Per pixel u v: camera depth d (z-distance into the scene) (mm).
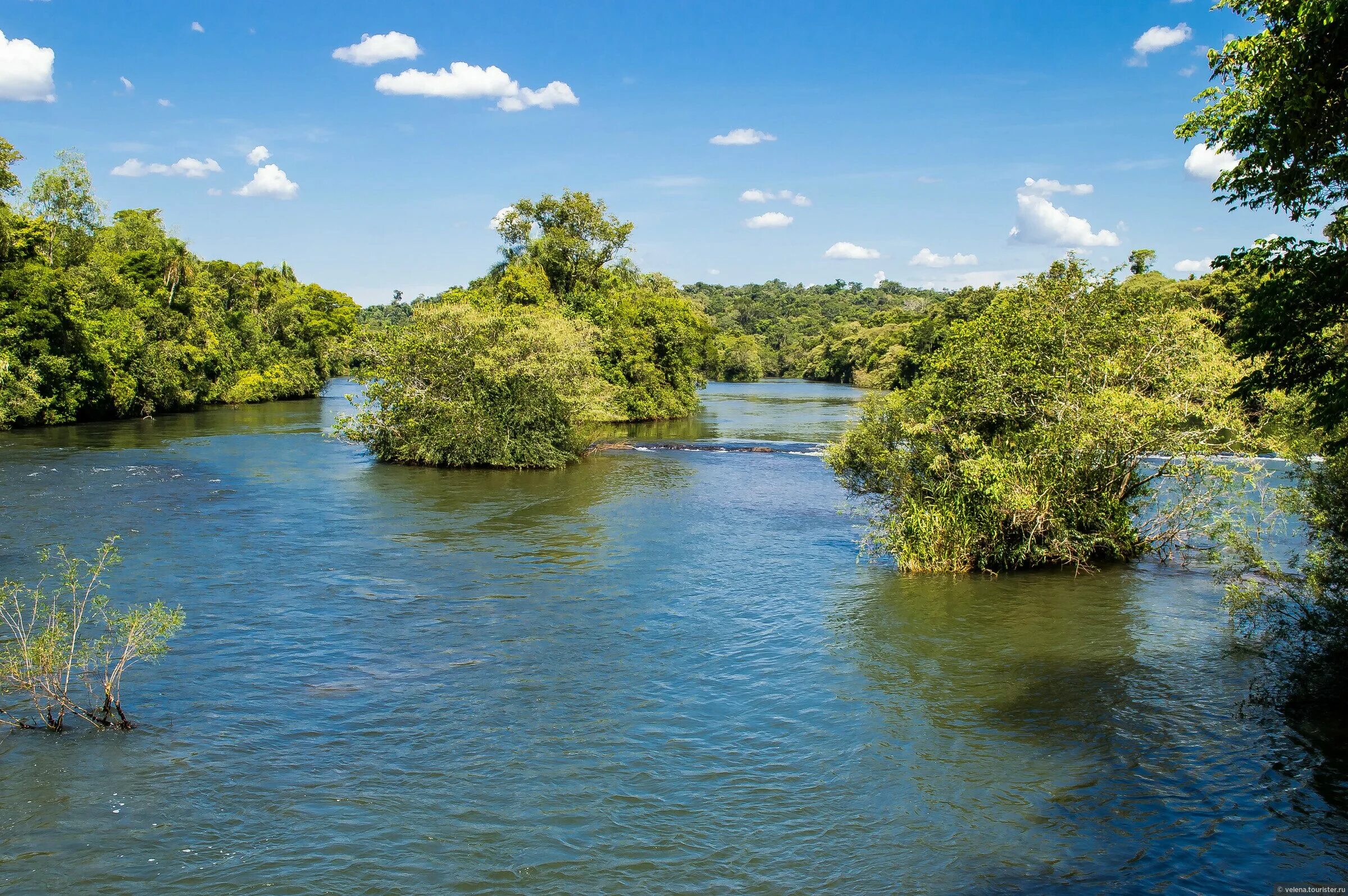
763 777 9742
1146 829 8586
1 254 50062
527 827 8680
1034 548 18734
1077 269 19203
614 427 55031
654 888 7695
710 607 16156
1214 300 34344
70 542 20500
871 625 15062
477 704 11688
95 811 8812
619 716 11359
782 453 40812
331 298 109312
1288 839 8352
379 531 22438
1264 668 12891
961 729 10938
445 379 35562
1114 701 11750
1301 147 9250
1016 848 8305
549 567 19031
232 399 73625
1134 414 17359
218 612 15469
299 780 9547
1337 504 12961
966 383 18656
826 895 7605
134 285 65062
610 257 69938
